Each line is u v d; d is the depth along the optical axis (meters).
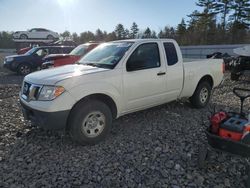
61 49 16.84
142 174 3.67
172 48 5.97
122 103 5.00
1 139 4.82
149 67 5.41
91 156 4.18
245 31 48.22
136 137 4.93
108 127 4.75
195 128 5.40
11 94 9.08
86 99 4.51
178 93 6.12
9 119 5.98
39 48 16.47
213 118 3.54
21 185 3.40
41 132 5.15
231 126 3.36
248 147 3.17
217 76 7.15
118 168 3.81
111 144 4.61
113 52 5.34
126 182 3.48
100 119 4.63
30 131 5.20
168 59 5.81
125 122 5.76
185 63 6.21
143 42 5.42
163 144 4.62
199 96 6.71
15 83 12.09
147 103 5.50
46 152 4.31
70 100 4.24
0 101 7.88
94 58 5.51
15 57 15.79
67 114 4.24
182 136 4.98
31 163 3.95
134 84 5.10
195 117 6.13
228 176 3.63
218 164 3.92
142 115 6.25
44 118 4.22
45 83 4.33
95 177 3.59
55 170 3.76
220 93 9.00
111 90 4.73
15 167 3.84
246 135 3.20
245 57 11.52
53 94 4.19
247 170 3.33
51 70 4.98
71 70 4.82
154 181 3.50
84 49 11.82
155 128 5.39
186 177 3.60
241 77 12.86
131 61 5.12
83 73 4.55
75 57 11.22
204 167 3.78
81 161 4.02
